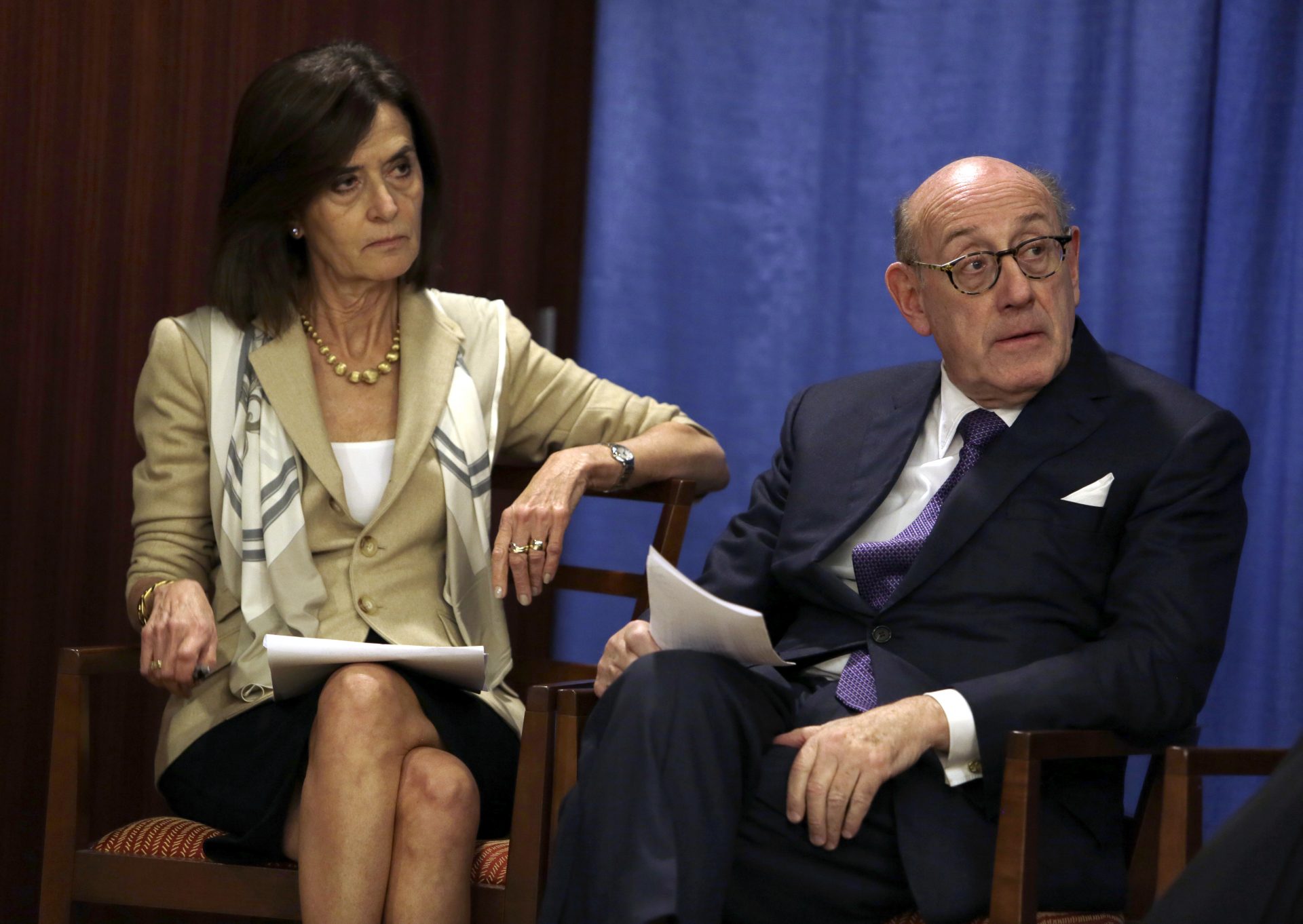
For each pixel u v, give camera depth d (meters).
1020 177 4.61
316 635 4.87
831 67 7.51
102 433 6.42
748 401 7.65
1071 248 4.75
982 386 4.65
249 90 5.13
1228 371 6.58
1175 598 4.18
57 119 6.22
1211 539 4.31
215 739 4.77
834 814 3.87
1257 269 6.55
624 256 7.74
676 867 3.69
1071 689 4.01
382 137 5.02
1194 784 3.65
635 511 7.75
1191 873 3.24
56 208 6.24
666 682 3.95
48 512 6.27
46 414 6.25
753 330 7.64
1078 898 4.08
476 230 7.45
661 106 7.72
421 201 5.23
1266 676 6.45
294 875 4.46
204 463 5.09
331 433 5.16
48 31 6.17
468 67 7.39
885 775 3.87
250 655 4.84
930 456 4.89
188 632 4.61
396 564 5.07
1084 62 6.98
